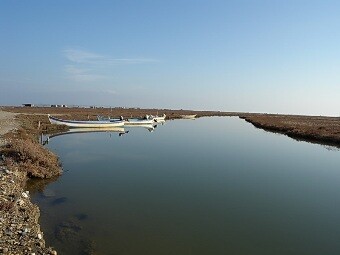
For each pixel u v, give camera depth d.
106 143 42.97
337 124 85.25
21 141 27.92
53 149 36.12
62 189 20.66
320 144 47.91
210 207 18.25
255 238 14.41
